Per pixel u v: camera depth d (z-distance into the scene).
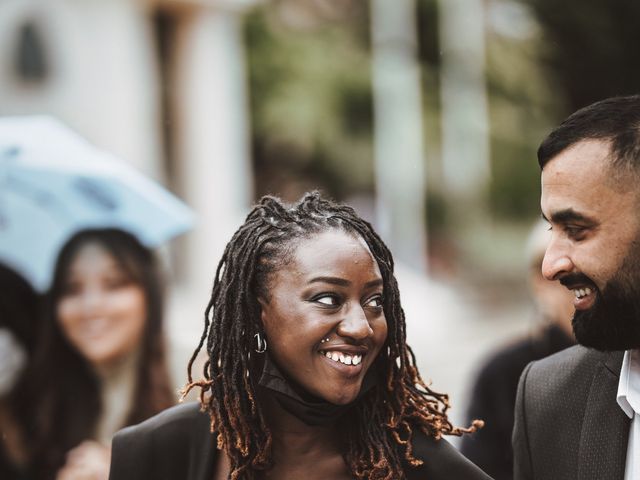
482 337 12.70
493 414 3.38
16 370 3.37
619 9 7.73
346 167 18.98
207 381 2.05
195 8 11.64
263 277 1.95
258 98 18.25
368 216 17.36
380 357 2.02
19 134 3.85
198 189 11.91
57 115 10.13
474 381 3.49
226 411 2.02
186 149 11.94
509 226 20.58
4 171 3.76
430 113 19.97
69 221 3.92
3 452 3.32
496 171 20.69
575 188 1.87
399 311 2.02
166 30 11.79
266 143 18.80
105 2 10.41
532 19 8.45
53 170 3.71
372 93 18.86
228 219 12.16
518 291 16.62
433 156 19.89
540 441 2.16
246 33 18.19
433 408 2.07
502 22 17.67
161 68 11.83
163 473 2.14
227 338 2.01
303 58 18.50
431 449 2.03
